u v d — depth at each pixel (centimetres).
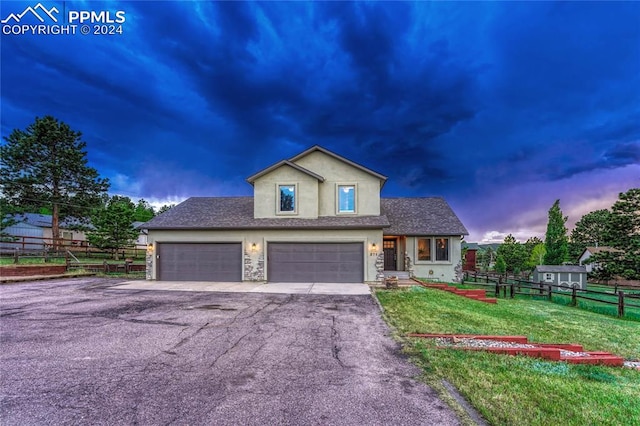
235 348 510
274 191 1530
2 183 2480
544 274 2580
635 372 460
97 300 948
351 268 1411
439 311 808
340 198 1551
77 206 2753
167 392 355
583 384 389
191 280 1467
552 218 2988
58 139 2680
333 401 336
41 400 337
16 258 1669
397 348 516
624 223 2347
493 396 347
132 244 2686
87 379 389
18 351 491
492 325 696
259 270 1434
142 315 747
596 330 783
